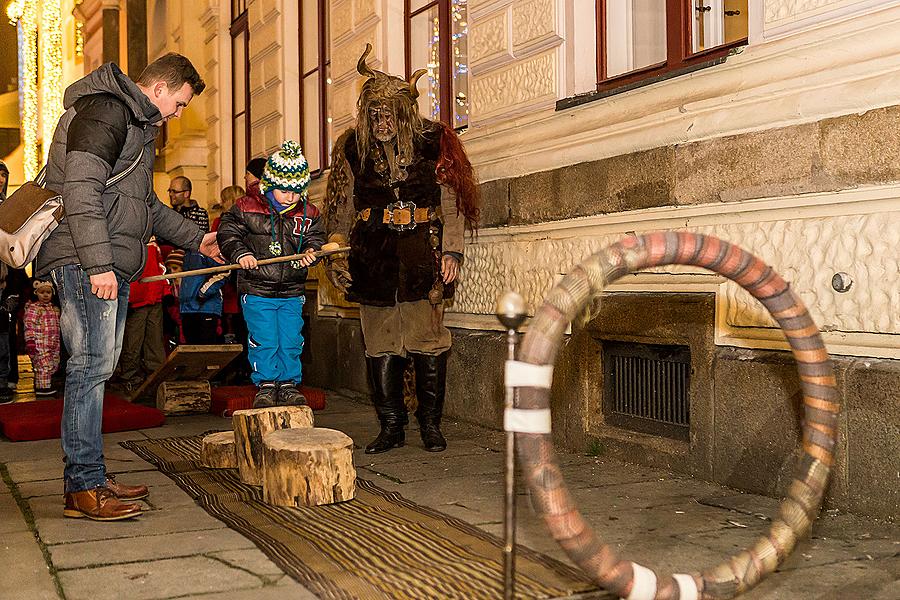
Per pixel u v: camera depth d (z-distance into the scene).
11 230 3.80
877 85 3.70
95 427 3.99
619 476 4.67
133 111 3.96
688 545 3.46
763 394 4.18
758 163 4.23
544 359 2.47
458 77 7.04
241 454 4.69
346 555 3.34
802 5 4.16
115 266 3.98
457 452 5.41
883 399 3.68
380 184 5.26
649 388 4.99
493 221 6.13
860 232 3.82
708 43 5.82
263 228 6.25
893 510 3.65
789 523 2.77
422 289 5.28
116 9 17.80
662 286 4.77
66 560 3.37
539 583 3.00
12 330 10.43
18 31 22.56
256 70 11.23
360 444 5.85
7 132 22.67
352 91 8.57
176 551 3.47
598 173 5.19
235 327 9.24
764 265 2.73
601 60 5.66
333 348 8.77
